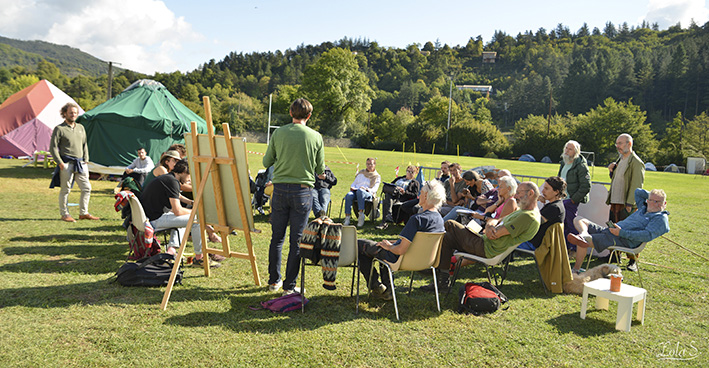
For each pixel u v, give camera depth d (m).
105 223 7.59
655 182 28.23
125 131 13.35
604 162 61.94
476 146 61.69
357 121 75.44
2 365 2.90
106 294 4.29
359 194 8.55
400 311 4.32
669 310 4.75
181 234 6.11
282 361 3.19
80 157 7.66
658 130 102.12
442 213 7.42
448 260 4.88
